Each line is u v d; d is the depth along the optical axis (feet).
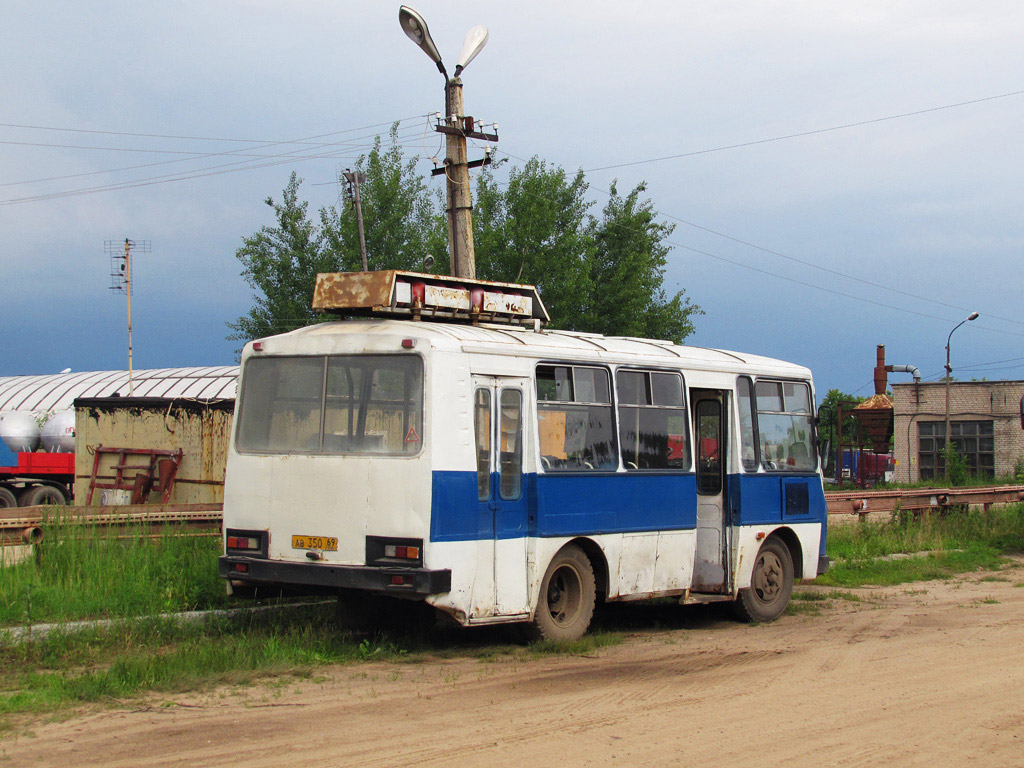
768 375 44.37
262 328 112.78
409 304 33.99
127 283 155.22
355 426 31.60
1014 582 55.42
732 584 41.27
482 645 34.17
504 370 32.78
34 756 20.22
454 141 66.85
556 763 20.62
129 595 36.68
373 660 31.12
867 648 34.73
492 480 32.04
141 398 60.59
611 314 117.19
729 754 21.49
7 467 85.97
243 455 33.30
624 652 33.78
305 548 31.63
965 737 23.06
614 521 36.32
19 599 34.12
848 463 200.23
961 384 165.58
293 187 116.67
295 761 20.30
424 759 20.67
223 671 28.04
